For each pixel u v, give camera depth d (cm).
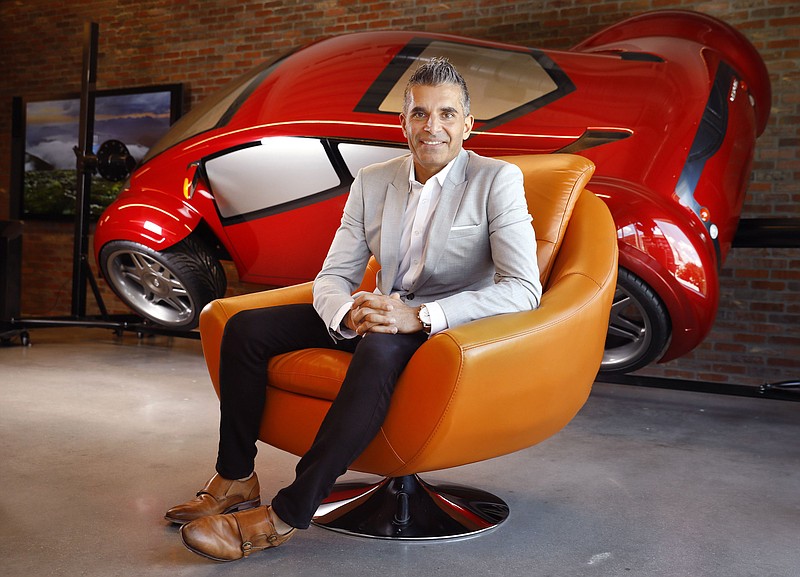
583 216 208
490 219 187
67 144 688
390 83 366
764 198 445
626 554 187
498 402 171
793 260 437
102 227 435
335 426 168
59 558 174
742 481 253
